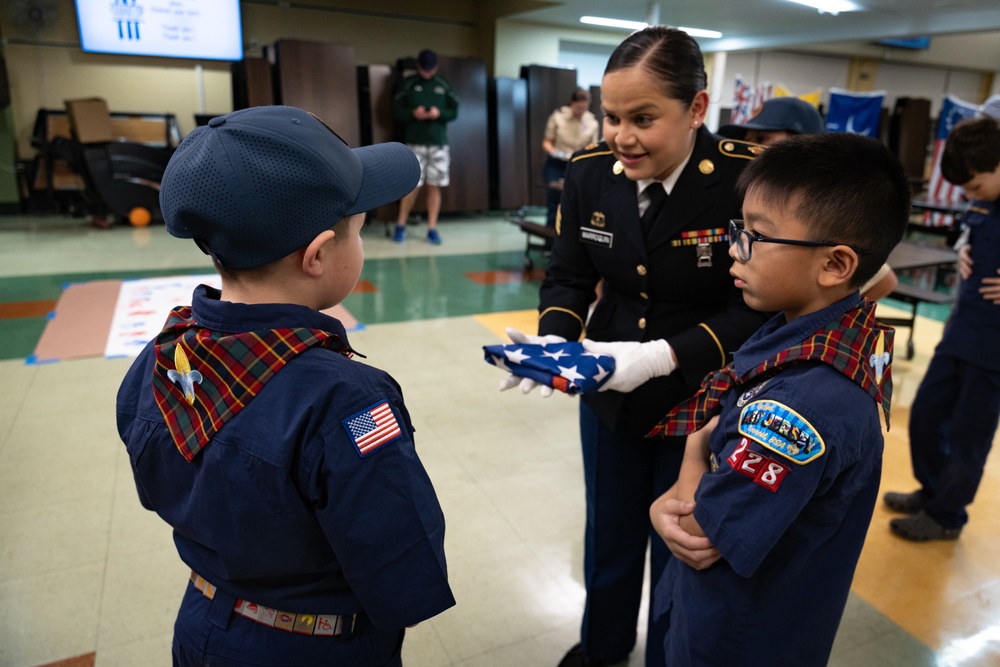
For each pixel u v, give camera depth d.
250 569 0.79
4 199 7.92
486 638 1.83
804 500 0.80
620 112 1.18
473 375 3.65
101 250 6.28
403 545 0.76
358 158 0.81
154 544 2.17
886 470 2.77
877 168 0.81
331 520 0.73
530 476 2.65
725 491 0.85
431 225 7.32
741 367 0.92
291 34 8.72
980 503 2.54
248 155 0.69
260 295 0.77
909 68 13.89
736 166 1.31
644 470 1.50
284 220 0.71
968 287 2.11
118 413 0.86
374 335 4.25
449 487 2.56
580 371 1.21
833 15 5.85
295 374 0.74
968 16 5.21
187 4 7.99
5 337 3.94
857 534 0.93
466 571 2.09
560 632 1.86
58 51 7.81
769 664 0.95
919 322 4.85
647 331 1.42
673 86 1.14
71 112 7.20
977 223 2.07
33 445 2.75
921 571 2.14
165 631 1.82
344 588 0.83
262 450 0.72
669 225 1.33
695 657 0.98
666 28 1.18
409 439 0.79
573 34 9.66
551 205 6.20
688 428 1.15
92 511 2.33
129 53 7.92
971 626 1.91
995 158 1.97
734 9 6.05
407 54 9.36
